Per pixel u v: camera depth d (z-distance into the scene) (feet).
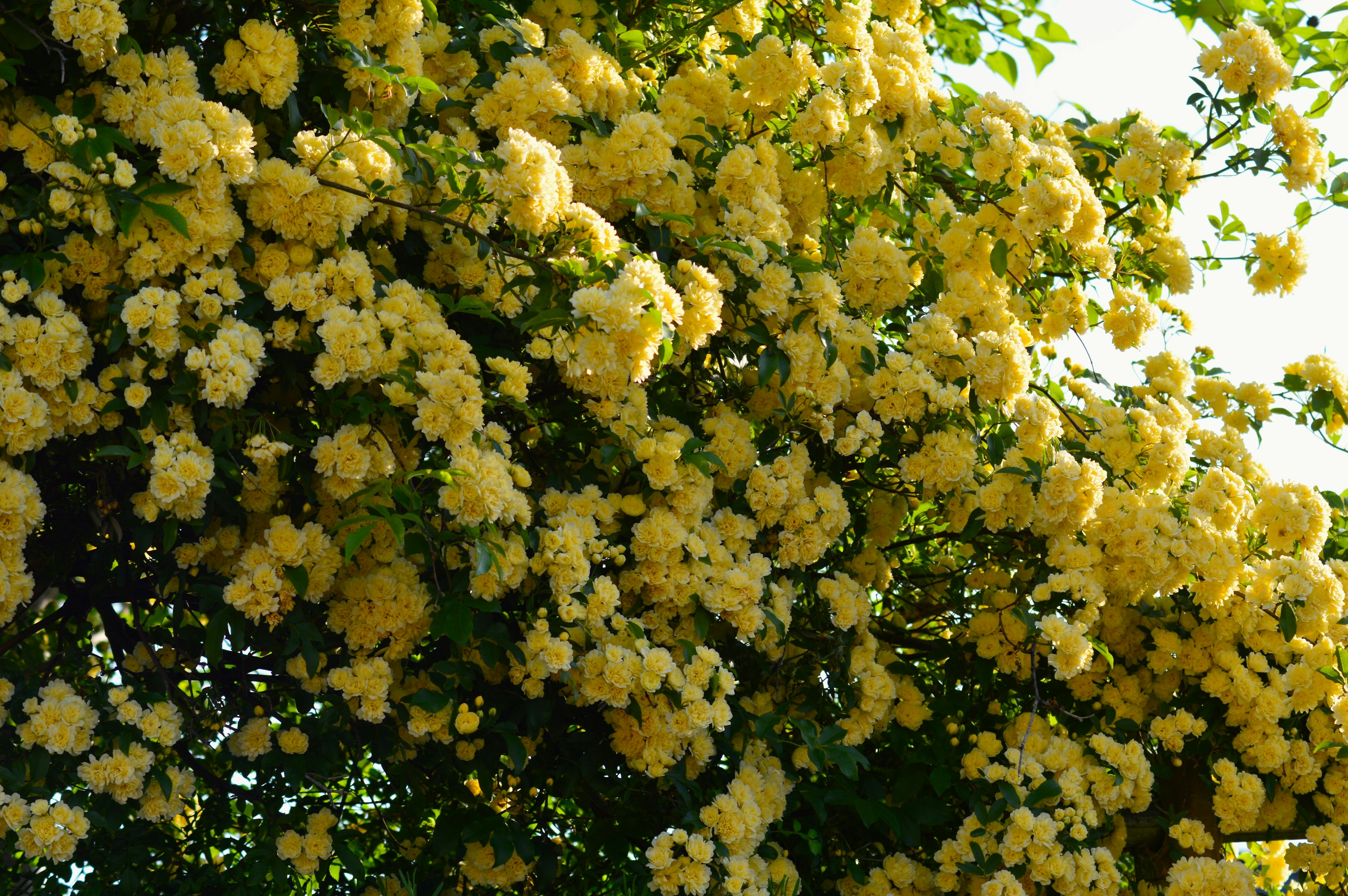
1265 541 11.29
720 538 9.34
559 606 8.32
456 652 8.65
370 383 8.31
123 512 8.70
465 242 9.07
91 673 10.08
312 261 8.14
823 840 10.85
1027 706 11.35
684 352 9.01
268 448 7.65
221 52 8.71
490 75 9.49
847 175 10.63
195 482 7.39
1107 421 11.12
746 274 9.50
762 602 9.66
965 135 11.96
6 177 7.44
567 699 8.79
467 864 9.53
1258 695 10.42
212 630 7.94
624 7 11.50
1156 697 11.26
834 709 10.27
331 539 8.50
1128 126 12.10
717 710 8.50
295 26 8.85
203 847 9.99
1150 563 10.04
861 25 10.38
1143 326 11.57
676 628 9.58
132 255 7.79
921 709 10.59
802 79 9.99
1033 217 10.37
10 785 7.97
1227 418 12.45
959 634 11.58
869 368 10.22
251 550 8.02
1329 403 11.94
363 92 8.89
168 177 7.53
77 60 7.91
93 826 8.15
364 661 8.51
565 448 9.54
